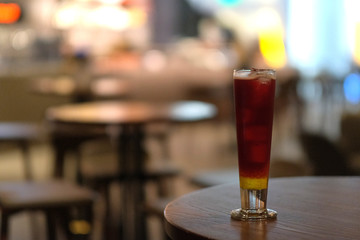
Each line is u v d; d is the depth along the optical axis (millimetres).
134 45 7891
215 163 6410
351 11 11719
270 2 12672
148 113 3527
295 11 12281
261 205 1199
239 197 1349
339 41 11883
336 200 1320
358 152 3150
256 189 1195
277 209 1254
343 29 11828
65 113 3590
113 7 7488
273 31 10922
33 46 7934
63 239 3229
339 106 7711
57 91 5203
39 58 7914
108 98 5715
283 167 2855
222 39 10219
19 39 8023
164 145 4633
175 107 3961
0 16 9008
